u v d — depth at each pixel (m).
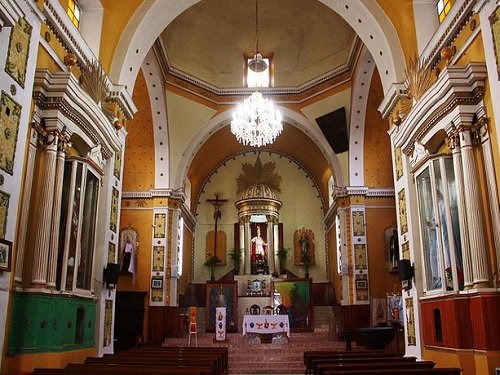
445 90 8.12
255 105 12.60
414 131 9.45
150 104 17.33
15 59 6.71
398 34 10.73
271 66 19.08
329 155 18.72
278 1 16.78
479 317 7.38
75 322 8.60
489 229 7.62
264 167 24.80
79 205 8.78
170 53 17.44
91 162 9.14
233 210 24.56
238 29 17.88
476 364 7.46
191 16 16.78
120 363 8.02
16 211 6.70
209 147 22.09
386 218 17.89
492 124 7.57
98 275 9.79
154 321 17.09
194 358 8.78
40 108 7.98
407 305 10.06
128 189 18.17
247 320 15.61
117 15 10.91
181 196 18.50
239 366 13.62
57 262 8.22
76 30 9.23
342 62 17.69
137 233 17.89
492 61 7.19
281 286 19.58
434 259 8.94
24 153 7.27
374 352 10.24
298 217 24.36
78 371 6.54
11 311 7.12
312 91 18.55
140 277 17.55
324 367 7.25
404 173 10.25
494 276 7.46
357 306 17.14
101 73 9.79
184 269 21.67
